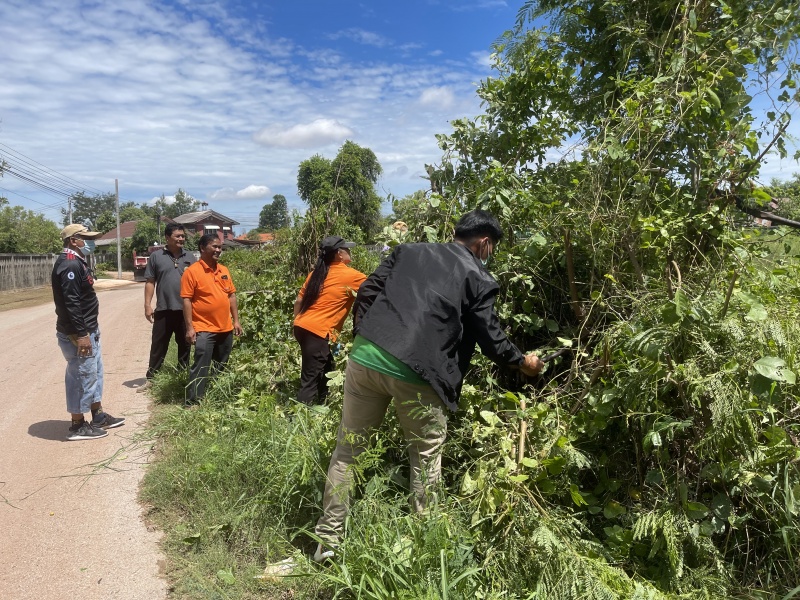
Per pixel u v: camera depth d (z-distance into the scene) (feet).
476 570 7.79
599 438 9.80
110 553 10.05
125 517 11.35
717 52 11.04
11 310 57.16
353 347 9.43
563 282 12.22
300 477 10.88
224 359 19.06
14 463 14.05
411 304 9.03
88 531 10.80
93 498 12.14
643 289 10.18
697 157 10.80
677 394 8.98
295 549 9.86
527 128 14.51
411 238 14.69
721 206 10.64
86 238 15.69
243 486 11.84
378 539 8.57
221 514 11.02
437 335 8.91
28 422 17.31
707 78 10.59
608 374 9.66
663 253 10.33
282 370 18.38
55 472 13.48
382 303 9.34
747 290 9.32
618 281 10.72
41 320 46.09
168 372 21.66
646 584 7.75
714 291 9.56
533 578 7.90
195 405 17.28
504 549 8.27
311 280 15.56
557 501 9.20
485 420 10.23
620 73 12.68
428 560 8.09
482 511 8.71
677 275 10.31
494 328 9.13
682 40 11.19
